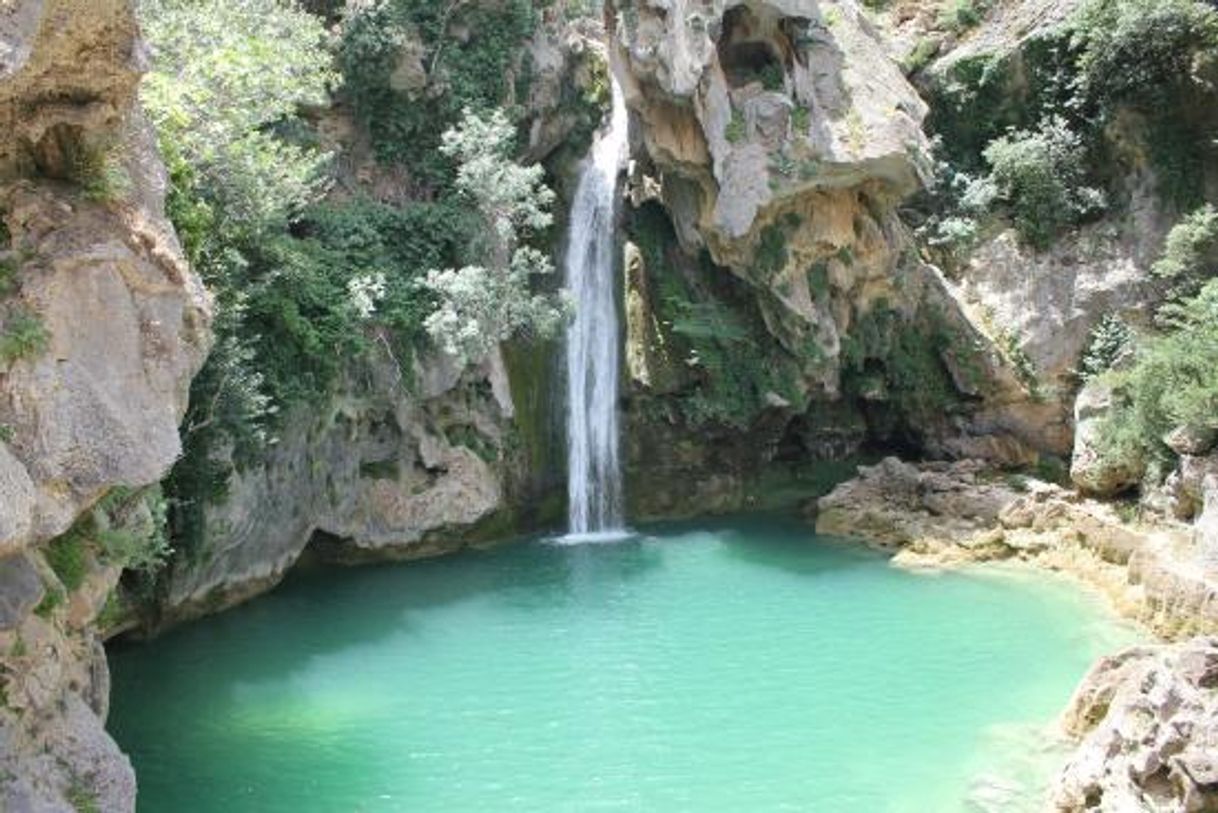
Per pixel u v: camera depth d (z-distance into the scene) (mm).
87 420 11266
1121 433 26078
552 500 29328
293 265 22141
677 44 26688
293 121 26953
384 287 24656
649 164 31359
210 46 19609
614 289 31297
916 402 31500
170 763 16375
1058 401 30109
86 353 11367
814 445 32625
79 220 11609
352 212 26281
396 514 26266
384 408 25656
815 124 27234
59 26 10633
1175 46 29438
